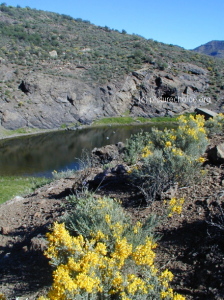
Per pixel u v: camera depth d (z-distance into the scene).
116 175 7.23
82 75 55.50
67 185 8.73
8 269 4.39
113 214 4.17
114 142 35.59
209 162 6.68
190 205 4.83
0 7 86.75
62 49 64.38
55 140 38.09
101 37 78.88
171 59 66.44
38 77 50.28
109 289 2.91
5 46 58.91
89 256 2.91
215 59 73.75
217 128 10.62
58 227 3.26
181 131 7.70
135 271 3.31
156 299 2.88
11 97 46.19
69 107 50.03
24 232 5.73
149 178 5.62
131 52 68.38
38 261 4.39
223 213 4.13
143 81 57.53
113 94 54.41
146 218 4.66
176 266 3.61
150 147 7.95
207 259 3.51
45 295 3.56
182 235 4.12
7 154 30.08
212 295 3.05
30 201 7.90
